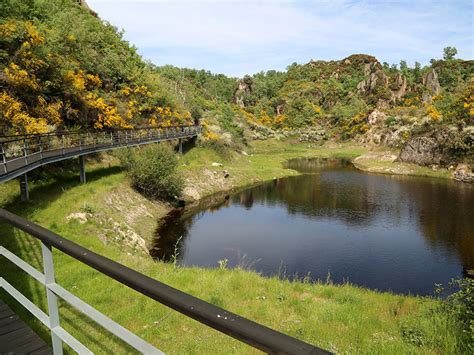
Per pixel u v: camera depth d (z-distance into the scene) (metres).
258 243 23.73
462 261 20.91
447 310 7.43
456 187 43.56
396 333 7.14
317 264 20.38
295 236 25.30
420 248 23.08
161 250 21.73
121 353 6.08
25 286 8.59
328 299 9.76
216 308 1.32
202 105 83.31
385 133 81.56
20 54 24.78
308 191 41.44
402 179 49.69
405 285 17.78
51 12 36.91
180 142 45.31
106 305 8.53
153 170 29.47
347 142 93.81
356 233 26.22
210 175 42.28
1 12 26.59
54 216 17.36
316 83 166.50
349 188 43.19
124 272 1.72
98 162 31.47
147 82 48.12
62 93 29.61
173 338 6.98
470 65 157.88
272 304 9.12
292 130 109.25
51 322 2.70
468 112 55.03
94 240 15.51
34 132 23.39
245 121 100.44
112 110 35.94
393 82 132.25
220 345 6.61
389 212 32.06
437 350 5.96
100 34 45.41
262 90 166.88
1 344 3.63
